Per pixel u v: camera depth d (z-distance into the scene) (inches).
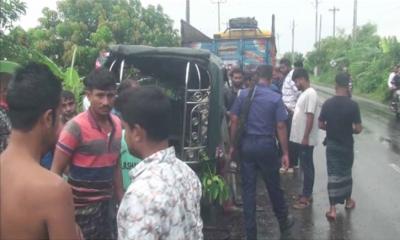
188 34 618.8
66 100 185.8
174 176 87.6
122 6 563.5
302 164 282.4
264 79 226.1
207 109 234.7
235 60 615.8
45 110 79.0
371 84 1179.3
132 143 91.5
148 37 557.3
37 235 74.0
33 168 76.2
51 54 471.8
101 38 476.1
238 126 223.6
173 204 85.0
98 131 146.1
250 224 221.6
